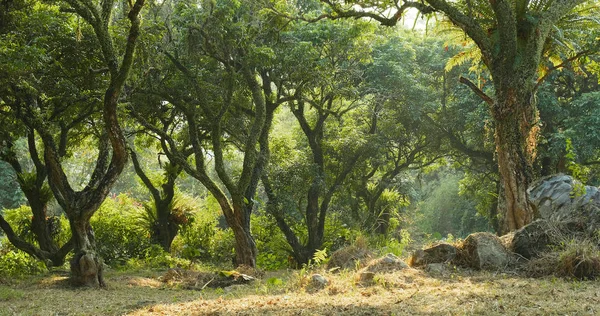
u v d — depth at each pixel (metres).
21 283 12.16
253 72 17.95
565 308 5.73
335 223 24.77
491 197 28.42
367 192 27.62
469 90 25.05
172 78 17.34
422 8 13.61
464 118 25.70
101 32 10.93
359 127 25.59
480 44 12.98
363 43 21.92
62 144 15.36
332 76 20.48
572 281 7.99
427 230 43.75
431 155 29.14
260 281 11.07
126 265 19.08
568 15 14.60
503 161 12.45
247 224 17.05
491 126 20.80
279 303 7.13
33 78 12.27
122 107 12.09
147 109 18.19
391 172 27.94
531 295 6.65
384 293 7.43
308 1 21.30
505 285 7.62
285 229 21.91
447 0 14.27
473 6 13.83
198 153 17.00
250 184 17.67
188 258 20.56
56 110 13.70
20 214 19.84
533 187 10.64
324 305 6.70
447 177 47.59
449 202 43.94
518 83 12.48
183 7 16.70
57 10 12.96
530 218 12.09
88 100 13.48
